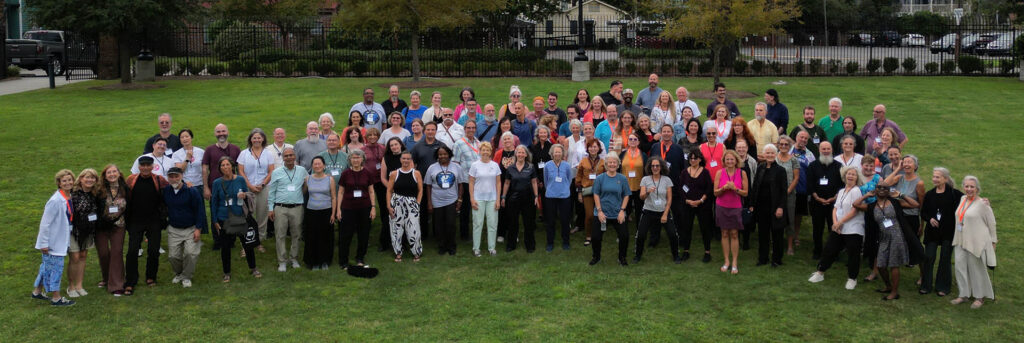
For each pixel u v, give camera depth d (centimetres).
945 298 966
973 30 3309
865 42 5281
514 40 4575
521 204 1144
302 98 2405
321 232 1072
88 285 1009
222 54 3822
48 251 925
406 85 2705
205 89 2633
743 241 1170
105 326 889
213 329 887
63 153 1638
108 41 3036
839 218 995
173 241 990
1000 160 1603
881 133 1199
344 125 1969
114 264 977
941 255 966
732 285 1016
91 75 3191
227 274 1028
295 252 1085
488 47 3803
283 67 3053
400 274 1062
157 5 2592
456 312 937
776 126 1342
